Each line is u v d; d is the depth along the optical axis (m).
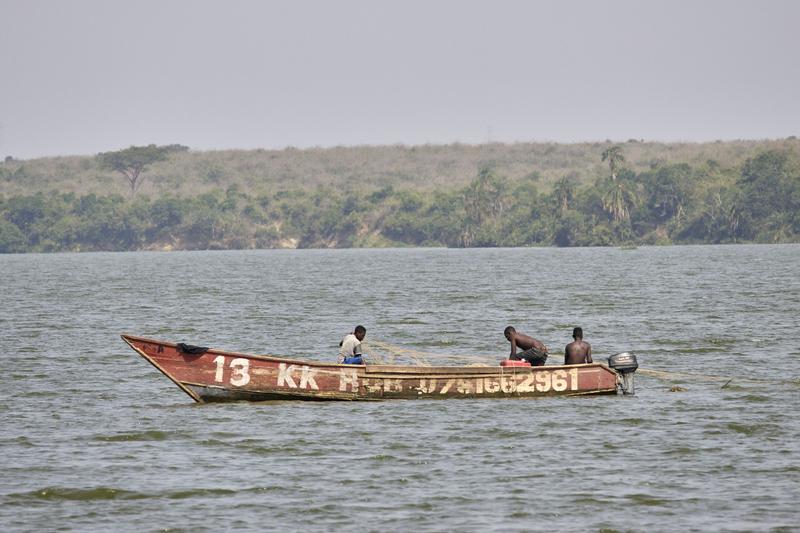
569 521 61.50
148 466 72.62
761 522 61.06
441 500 65.12
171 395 99.00
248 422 86.12
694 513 62.59
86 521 61.72
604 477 69.56
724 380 105.56
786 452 75.31
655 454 75.06
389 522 61.44
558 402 94.25
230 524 61.22
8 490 67.06
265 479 69.50
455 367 95.44
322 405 92.94
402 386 95.06
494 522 61.41
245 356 93.31
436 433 81.81
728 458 73.88
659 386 102.69
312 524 61.16
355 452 76.25
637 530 60.03
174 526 60.91
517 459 74.06
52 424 85.75
